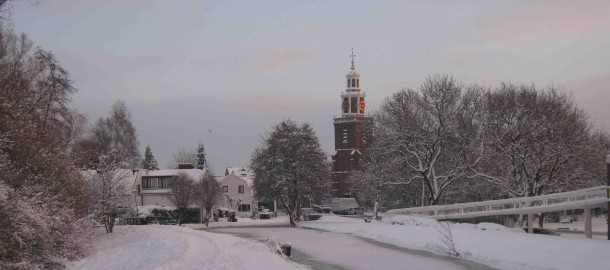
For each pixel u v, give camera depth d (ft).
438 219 188.96
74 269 78.02
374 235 160.86
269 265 78.59
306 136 244.42
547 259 97.14
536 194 205.57
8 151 81.97
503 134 209.46
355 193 397.39
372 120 249.96
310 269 91.35
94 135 279.69
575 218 266.77
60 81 119.44
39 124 103.65
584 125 216.54
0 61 106.11
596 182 211.00
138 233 135.13
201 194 266.16
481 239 126.41
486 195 256.93
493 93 231.91
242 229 208.03
